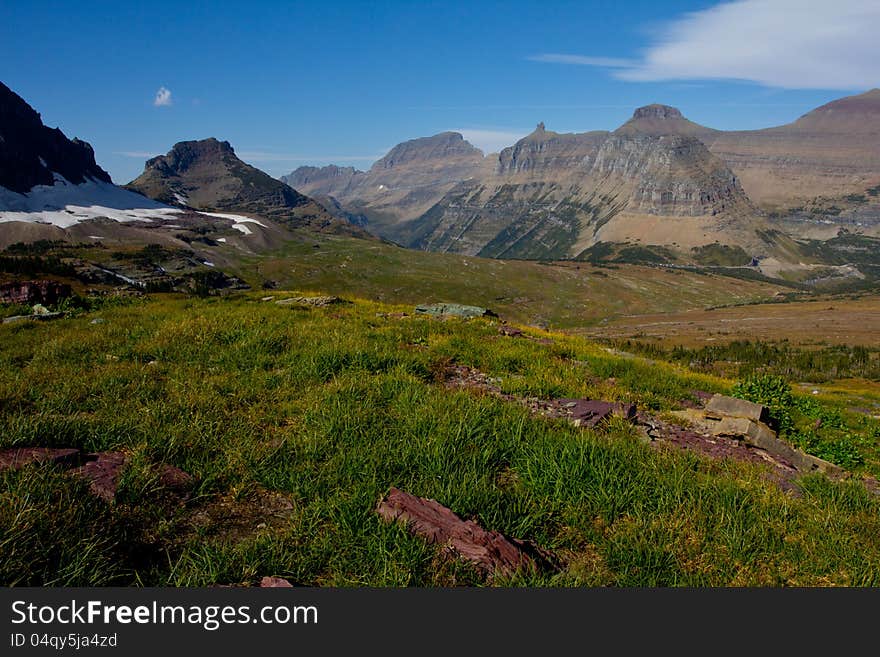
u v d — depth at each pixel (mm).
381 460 7238
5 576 4531
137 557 5289
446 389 11266
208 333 14820
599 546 6066
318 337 14898
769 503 7355
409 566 5152
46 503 5234
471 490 6535
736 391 16266
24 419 7438
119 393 9641
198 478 6707
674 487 7227
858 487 8758
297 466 7145
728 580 5602
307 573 5246
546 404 11352
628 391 13766
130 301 25734
